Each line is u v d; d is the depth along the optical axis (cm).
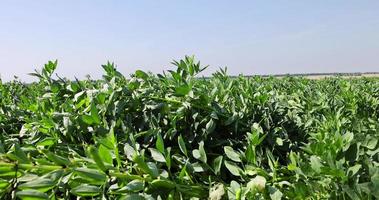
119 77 322
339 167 164
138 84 292
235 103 318
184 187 180
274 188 168
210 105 278
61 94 336
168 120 270
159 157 183
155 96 292
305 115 373
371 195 159
